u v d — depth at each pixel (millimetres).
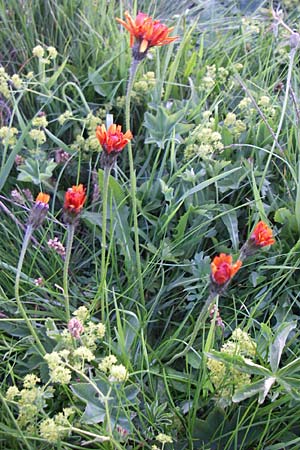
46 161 2227
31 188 2299
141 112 2555
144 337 1894
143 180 2348
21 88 2527
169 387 1812
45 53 2740
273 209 2189
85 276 2137
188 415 1684
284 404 1745
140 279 1922
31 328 1642
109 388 1574
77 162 2340
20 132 2404
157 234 2133
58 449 1498
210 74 2576
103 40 2664
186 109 2355
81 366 1603
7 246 2086
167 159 2340
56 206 2309
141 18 1703
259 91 2625
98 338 1793
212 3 3170
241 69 2809
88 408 1562
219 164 2162
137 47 1735
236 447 1641
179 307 2010
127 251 2023
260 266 1989
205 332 1933
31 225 1486
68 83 2359
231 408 1686
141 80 2504
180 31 2973
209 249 2121
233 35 3055
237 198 2232
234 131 2320
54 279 2053
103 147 1601
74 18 2852
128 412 1615
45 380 1707
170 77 2506
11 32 2738
